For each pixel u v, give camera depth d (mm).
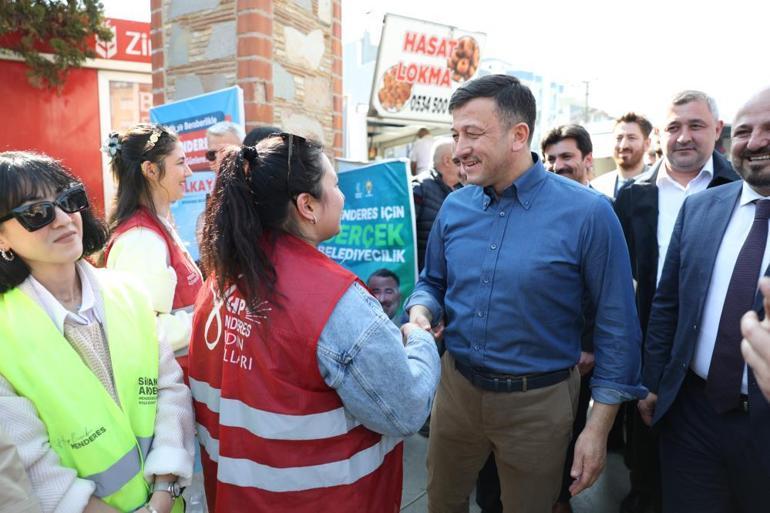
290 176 1168
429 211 3287
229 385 1208
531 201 1693
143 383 1329
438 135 7086
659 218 2533
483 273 1721
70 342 1234
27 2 4883
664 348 1886
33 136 5371
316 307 1111
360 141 6457
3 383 1114
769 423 1452
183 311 1910
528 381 1676
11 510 1001
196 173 3057
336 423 1175
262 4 2932
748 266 1521
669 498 1768
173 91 3352
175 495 1319
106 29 5410
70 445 1148
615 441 3342
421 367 1250
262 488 1168
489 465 2498
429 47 6238
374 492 1268
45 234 1191
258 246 1161
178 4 3246
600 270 1613
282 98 3125
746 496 1562
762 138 1489
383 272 2906
